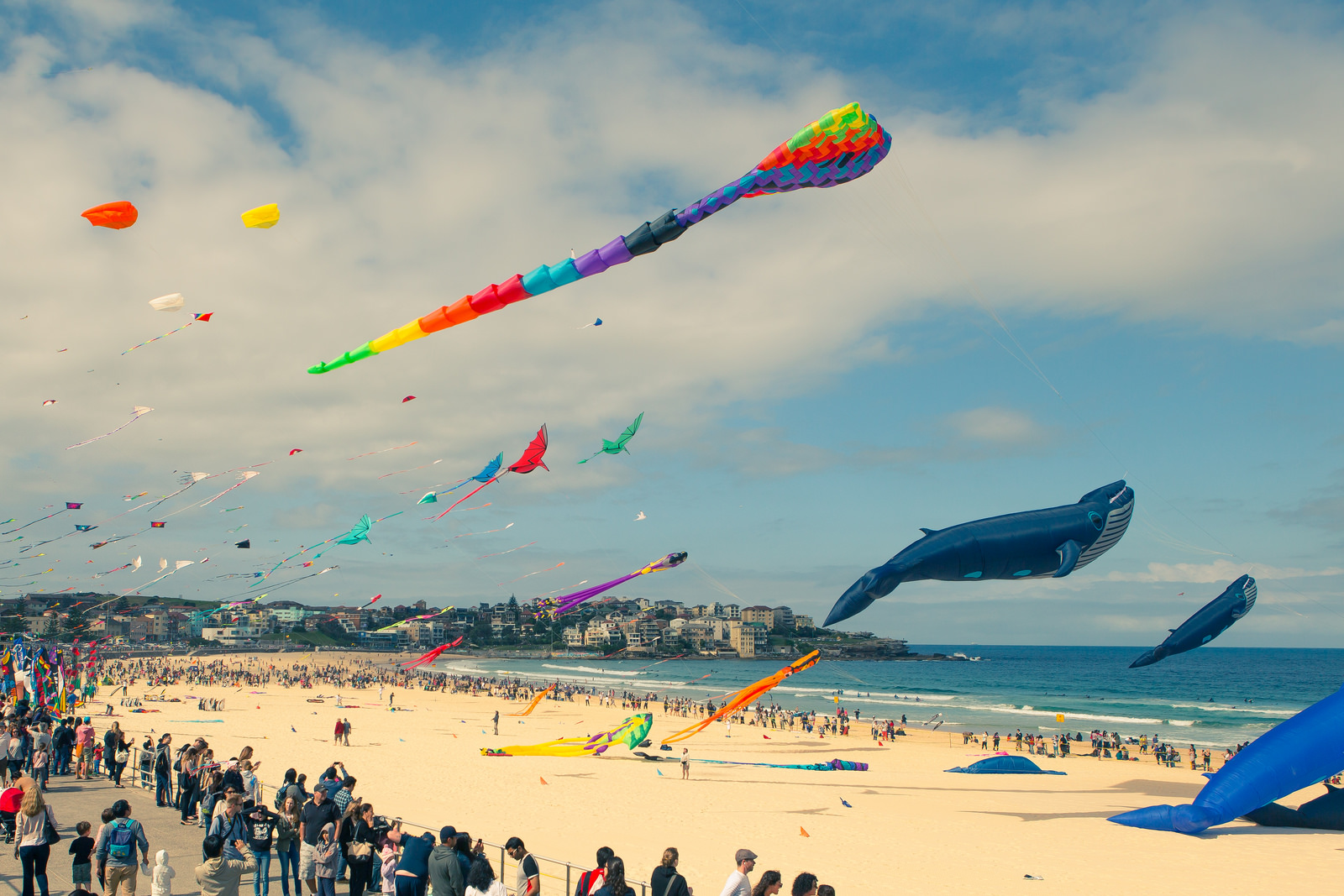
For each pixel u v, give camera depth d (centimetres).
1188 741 5912
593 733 4966
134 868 973
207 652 17025
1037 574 1521
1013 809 2334
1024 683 14075
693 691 11175
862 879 1580
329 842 1029
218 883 932
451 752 3691
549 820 2153
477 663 19712
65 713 2833
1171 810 1961
